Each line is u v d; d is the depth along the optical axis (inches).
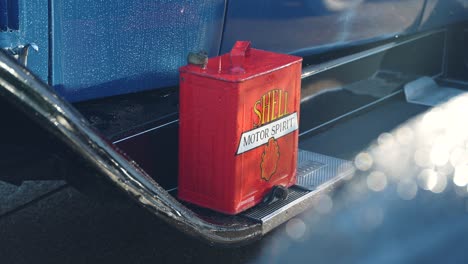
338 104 119.6
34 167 76.4
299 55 107.0
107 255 92.0
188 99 89.0
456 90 137.0
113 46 87.7
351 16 111.3
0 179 77.7
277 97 91.4
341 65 117.9
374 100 126.6
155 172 92.5
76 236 94.7
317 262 92.8
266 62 91.7
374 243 96.5
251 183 90.7
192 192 91.4
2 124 73.6
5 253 91.2
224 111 87.5
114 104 91.2
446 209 104.2
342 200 104.2
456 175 111.3
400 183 108.6
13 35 80.0
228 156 88.4
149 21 89.6
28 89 70.7
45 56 83.1
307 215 100.9
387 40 125.6
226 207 89.5
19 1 79.8
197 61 88.4
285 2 101.3
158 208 78.3
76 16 84.4
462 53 140.6
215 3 94.1
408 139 119.0
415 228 99.7
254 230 88.0
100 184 76.1
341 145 115.0
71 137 72.9
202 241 82.4
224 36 96.3
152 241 94.8
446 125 124.6
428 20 126.8
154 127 91.0
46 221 97.0
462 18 135.2
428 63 136.9
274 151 92.8
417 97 132.3
